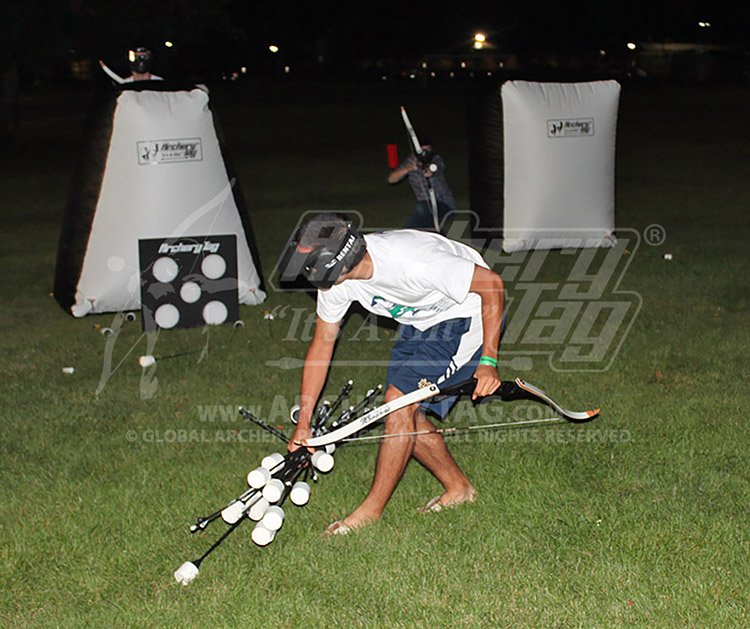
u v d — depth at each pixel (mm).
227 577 3672
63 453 4914
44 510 4262
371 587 3572
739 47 56188
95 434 5184
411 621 3355
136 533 4047
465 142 22984
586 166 9977
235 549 3893
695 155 19875
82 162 7480
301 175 18062
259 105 39969
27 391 5922
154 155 7383
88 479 4578
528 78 9914
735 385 5770
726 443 4828
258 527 3654
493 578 3600
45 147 24578
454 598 3480
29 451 4957
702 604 3373
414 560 3738
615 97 10070
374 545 3844
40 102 44844
